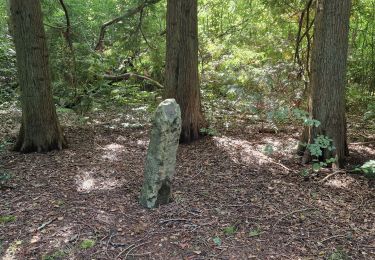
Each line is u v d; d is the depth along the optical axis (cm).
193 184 503
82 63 891
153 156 425
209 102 888
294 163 572
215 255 342
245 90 788
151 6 891
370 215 412
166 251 349
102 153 639
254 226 392
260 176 527
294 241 364
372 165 438
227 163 582
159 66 971
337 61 533
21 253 344
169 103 414
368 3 938
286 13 866
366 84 992
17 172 540
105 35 1039
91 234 376
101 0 1216
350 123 812
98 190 482
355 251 347
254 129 777
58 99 896
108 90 999
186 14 658
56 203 442
